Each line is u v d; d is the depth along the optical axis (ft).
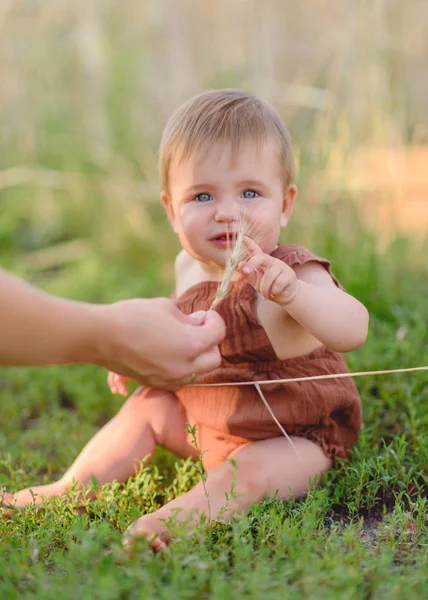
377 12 13.33
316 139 13.15
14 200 17.87
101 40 17.11
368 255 12.21
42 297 5.14
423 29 14.21
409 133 14.15
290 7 16.40
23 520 6.34
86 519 6.34
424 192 15.94
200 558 5.43
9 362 5.22
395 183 13.19
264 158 7.12
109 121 16.76
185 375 5.88
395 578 5.19
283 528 5.86
